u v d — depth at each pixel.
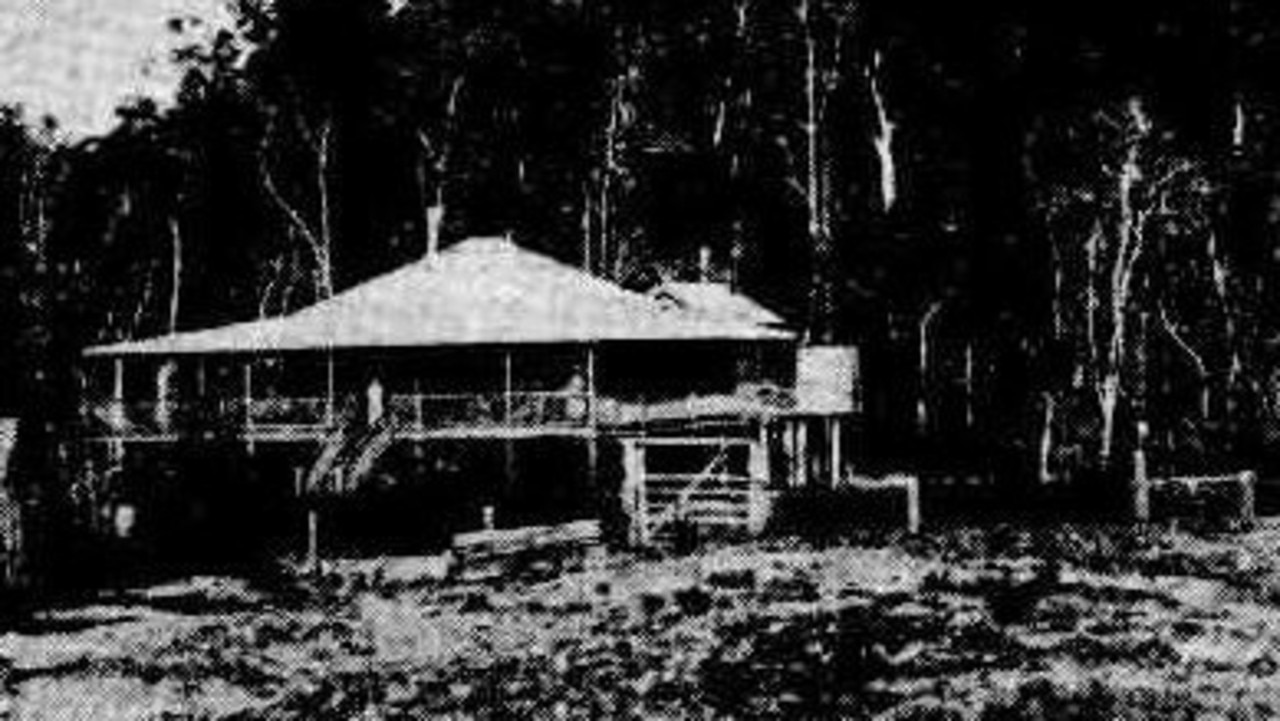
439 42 83.38
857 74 82.81
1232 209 76.56
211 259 93.12
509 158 86.44
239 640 32.22
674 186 85.25
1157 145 73.81
